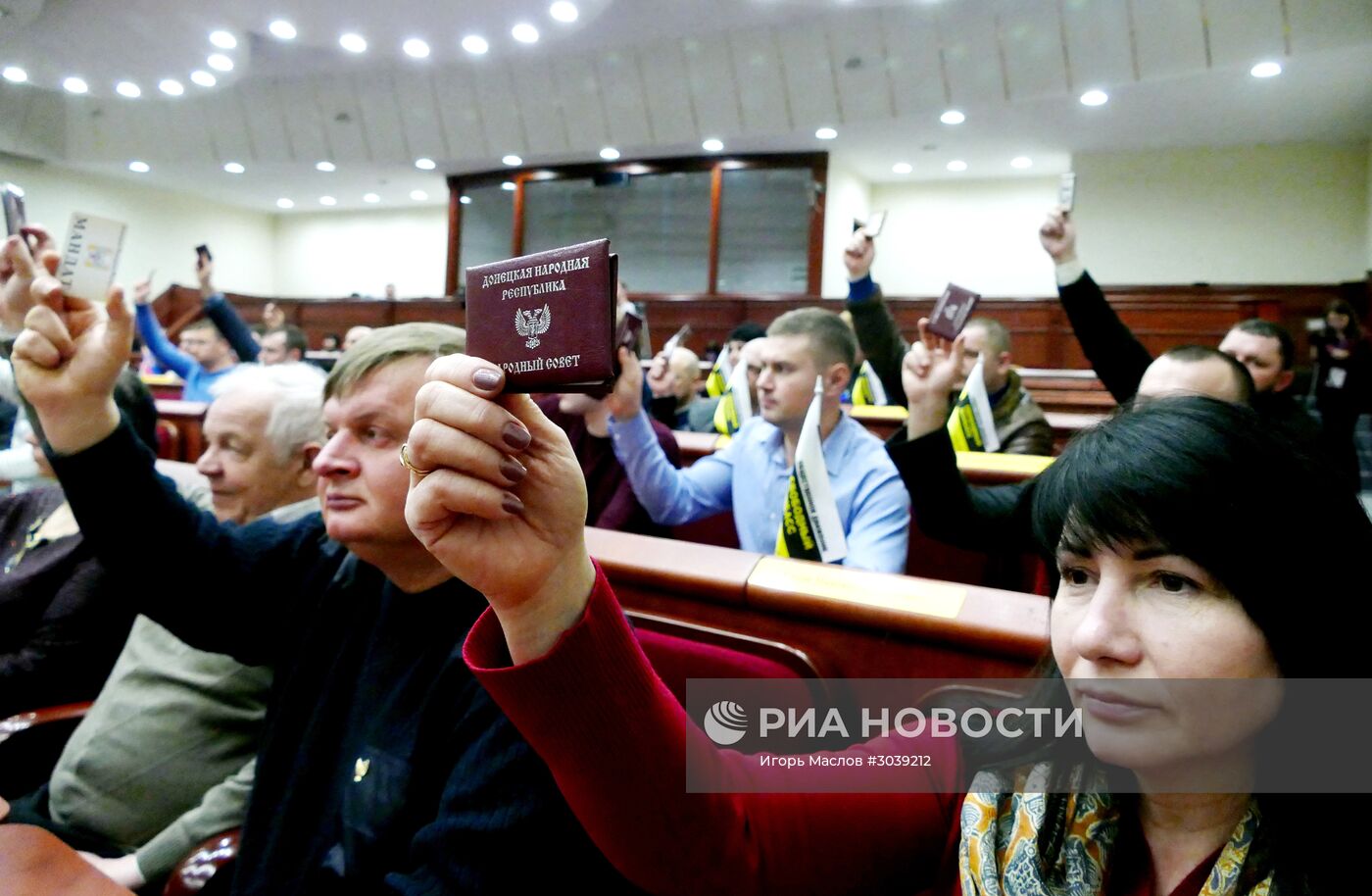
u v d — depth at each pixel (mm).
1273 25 5961
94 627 1627
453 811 805
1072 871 554
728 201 9445
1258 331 2295
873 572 1187
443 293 12633
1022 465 2035
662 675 1131
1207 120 7926
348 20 7102
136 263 11648
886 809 655
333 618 1070
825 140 8656
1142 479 483
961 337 1364
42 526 1843
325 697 1018
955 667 1021
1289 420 2283
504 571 525
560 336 484
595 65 7910
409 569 956
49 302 1048
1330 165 8523
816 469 1492
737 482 1991
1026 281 10023
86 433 1074
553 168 10047
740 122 7871
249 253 13367
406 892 784
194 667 1297
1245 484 472
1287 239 8664
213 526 1178
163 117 9445
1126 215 9109
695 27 7188
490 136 8852
